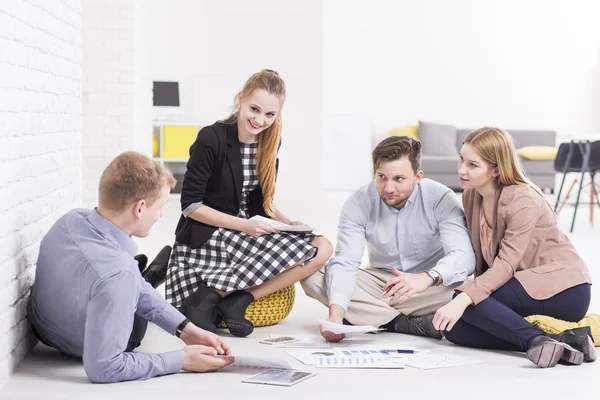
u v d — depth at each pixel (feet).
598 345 8.99
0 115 6.92
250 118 9.61
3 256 7.18
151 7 28.48
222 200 9.97
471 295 8.45
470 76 33.88
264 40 28.43
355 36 33.71
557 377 7.64
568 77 33.78
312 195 28.60
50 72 8.76
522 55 33.78
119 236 7.50
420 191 9.74
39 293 7.77
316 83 28.35
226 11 28.43
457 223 9.46
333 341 9.03
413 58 33.81
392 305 9.61
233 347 8.80
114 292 7.14
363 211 9.93
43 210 8.61
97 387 7.13
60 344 7.99
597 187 31.27
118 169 7.38
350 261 9.59
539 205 8.87
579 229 21.35
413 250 9.80
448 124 32.96
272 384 7.29
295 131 28.45
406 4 33.63
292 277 9.70
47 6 8.55
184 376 7.56
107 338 7.15
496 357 8.42
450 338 8.97
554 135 32.55
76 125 10.21
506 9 33.65
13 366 7.63
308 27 28.30
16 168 7.54
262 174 10.09
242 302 9.45
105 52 18.52
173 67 28.71
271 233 9.70
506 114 33.99
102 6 18.44
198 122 28.68
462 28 33.73
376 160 9.32
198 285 9.66
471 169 9.02
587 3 33.53
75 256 7.38
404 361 8.13
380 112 33.94
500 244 8.95
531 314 8.76
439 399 6.92
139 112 19.45
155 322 8.11
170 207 25.23
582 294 8.77
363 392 7.10
